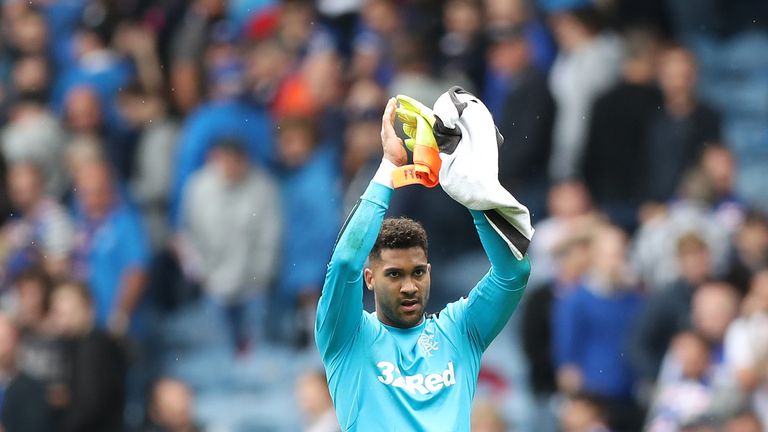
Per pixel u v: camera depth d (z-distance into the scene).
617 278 46.66
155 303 58.12
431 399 24.95
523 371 51.81
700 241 45.38
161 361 57.69
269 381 55.66
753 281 46.34
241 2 60.91
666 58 53.19
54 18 65.69
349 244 24.69
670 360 44.38
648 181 52.19
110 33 61.88
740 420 41.91
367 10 58.09
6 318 48.25
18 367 48.22
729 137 62.81
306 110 56.12
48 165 59.31
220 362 56.81
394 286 25.02
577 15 54.53
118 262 54.59
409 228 25.12
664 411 43.03
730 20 67.25
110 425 47.91
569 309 46.69
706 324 43.75
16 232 54.78
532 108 52.47
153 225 58.09
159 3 61.50
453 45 55.25
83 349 47.59
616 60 54.03
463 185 24.80
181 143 58.00
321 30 59.03
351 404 24.94
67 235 54.56
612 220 52.38
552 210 50.03
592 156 52.66
